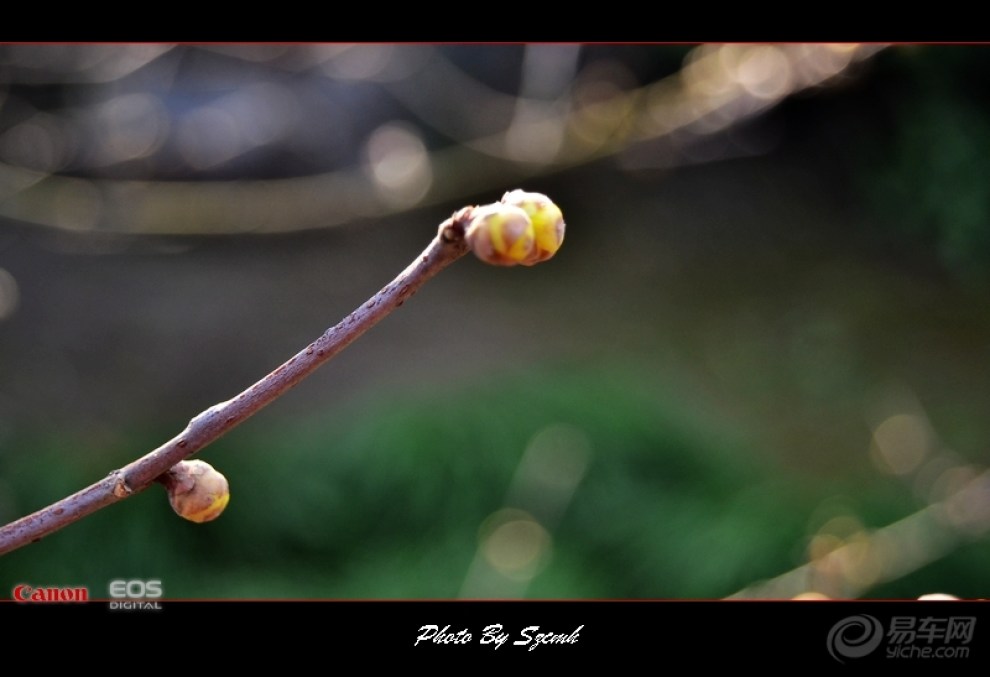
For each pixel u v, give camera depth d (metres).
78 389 1.27
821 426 1.28
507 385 1.27
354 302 1.46
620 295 1.52
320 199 1.37
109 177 1.38
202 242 1.52
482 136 1.47
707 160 1.52
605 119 1.31
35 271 1.45
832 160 1.57
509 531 1.06
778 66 1.22
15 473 1.12
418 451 1.14
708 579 1.04
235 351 1.36
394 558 1.08
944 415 1.26
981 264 1.41
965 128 1.37
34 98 1.36
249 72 1.45
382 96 1.49
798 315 1.45
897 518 1.10
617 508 1.11
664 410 1.24
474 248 0.39
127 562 1.04
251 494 1.12
